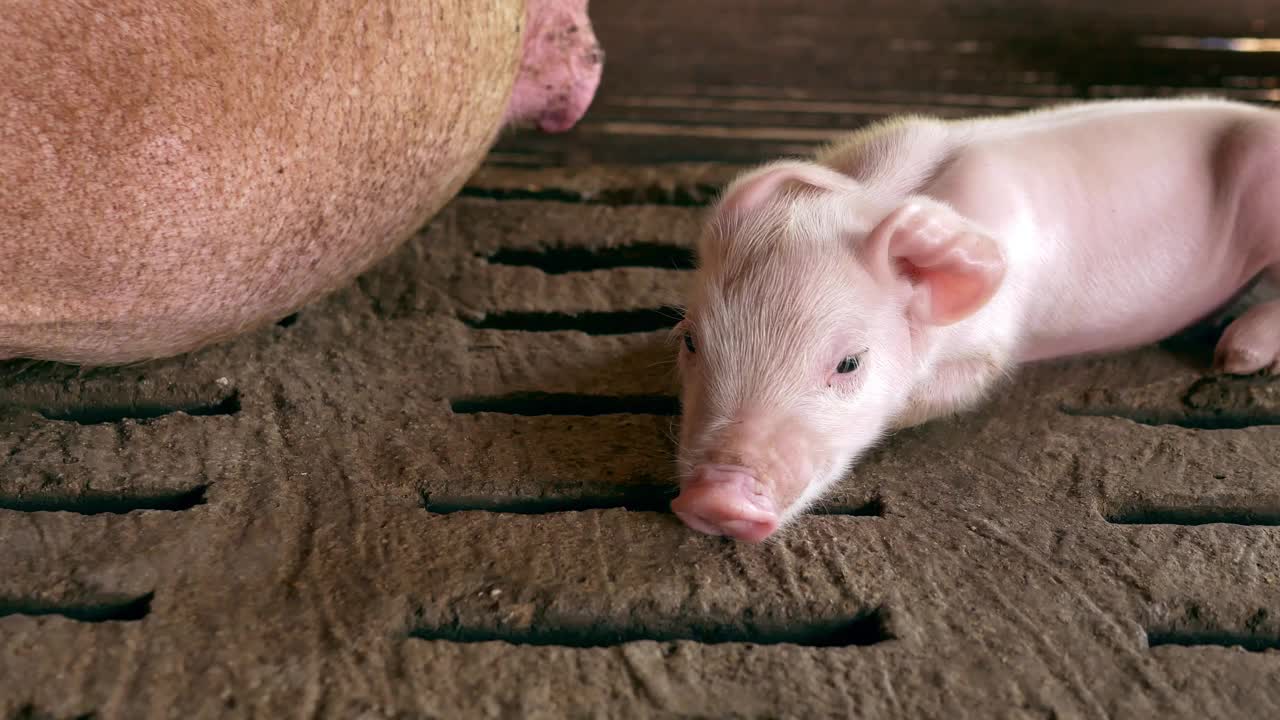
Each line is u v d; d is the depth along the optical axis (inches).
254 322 28.5
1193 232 29.5
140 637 23.7
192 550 25.0
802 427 25.6
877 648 23.9
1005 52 52.9
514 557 25.2
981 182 28.2
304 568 24.9
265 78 25.5
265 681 23.3
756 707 23.2
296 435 27.4
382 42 26.5
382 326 30.4
